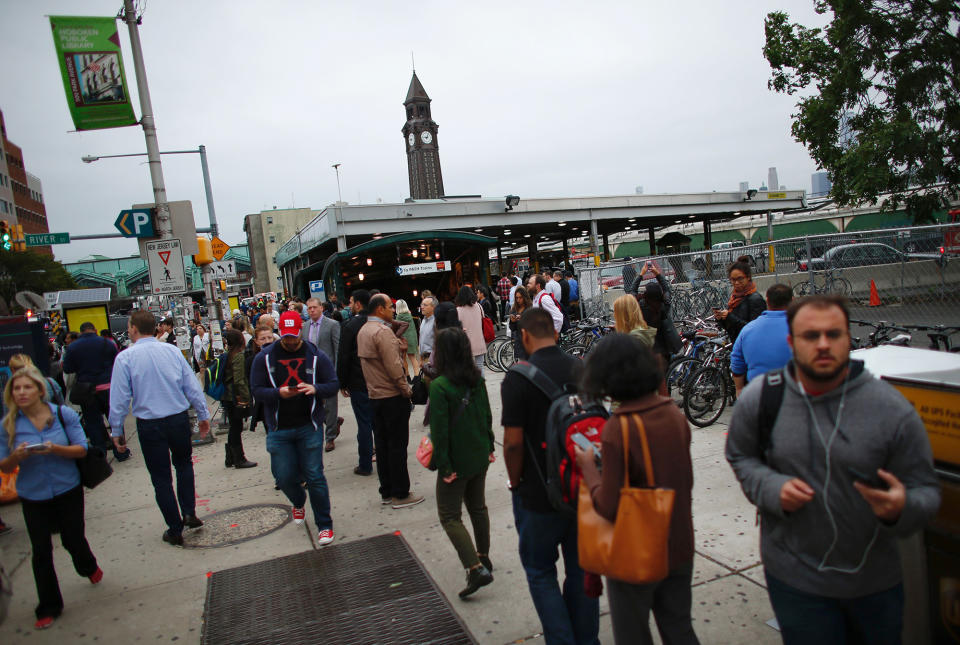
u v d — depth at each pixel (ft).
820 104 53.78
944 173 51.67
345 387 19.89
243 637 11.12
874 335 20.92
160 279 29.81
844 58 51.24
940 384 7.09
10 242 64.23
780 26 55.62
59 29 29.12
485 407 11.96
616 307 16.76
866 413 5.96
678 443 6.73
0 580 8.14
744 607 10.68
